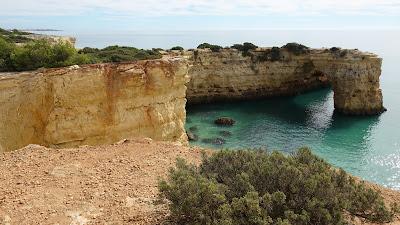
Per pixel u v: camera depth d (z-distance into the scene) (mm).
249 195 8992
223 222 8281
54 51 33531
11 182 12250
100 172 13250
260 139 47906
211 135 48688
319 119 59125
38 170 13320
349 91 61531
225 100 67375
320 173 10766
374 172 36781
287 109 64938
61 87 29031
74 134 29484
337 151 43500
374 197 10766
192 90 64312
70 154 15156
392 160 40281
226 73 66250
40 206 10703
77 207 10719
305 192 9773
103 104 30875
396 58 179125
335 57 64438
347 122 57344
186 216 9719
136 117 32312
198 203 9211
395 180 34688
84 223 9898
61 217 10164
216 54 65375
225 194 9773
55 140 28797
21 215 10195
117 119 31312
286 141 47375
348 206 10047
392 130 52531
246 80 68125
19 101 27719
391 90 87000
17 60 31312
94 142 30391
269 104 68250
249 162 11359
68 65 32500
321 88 82938
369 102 60844
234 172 11195
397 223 10594
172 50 64500
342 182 11422
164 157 15031
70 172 13172
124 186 12117
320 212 9219
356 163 39406
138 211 10508
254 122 56250
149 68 33156
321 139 48469
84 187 12016
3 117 26875
